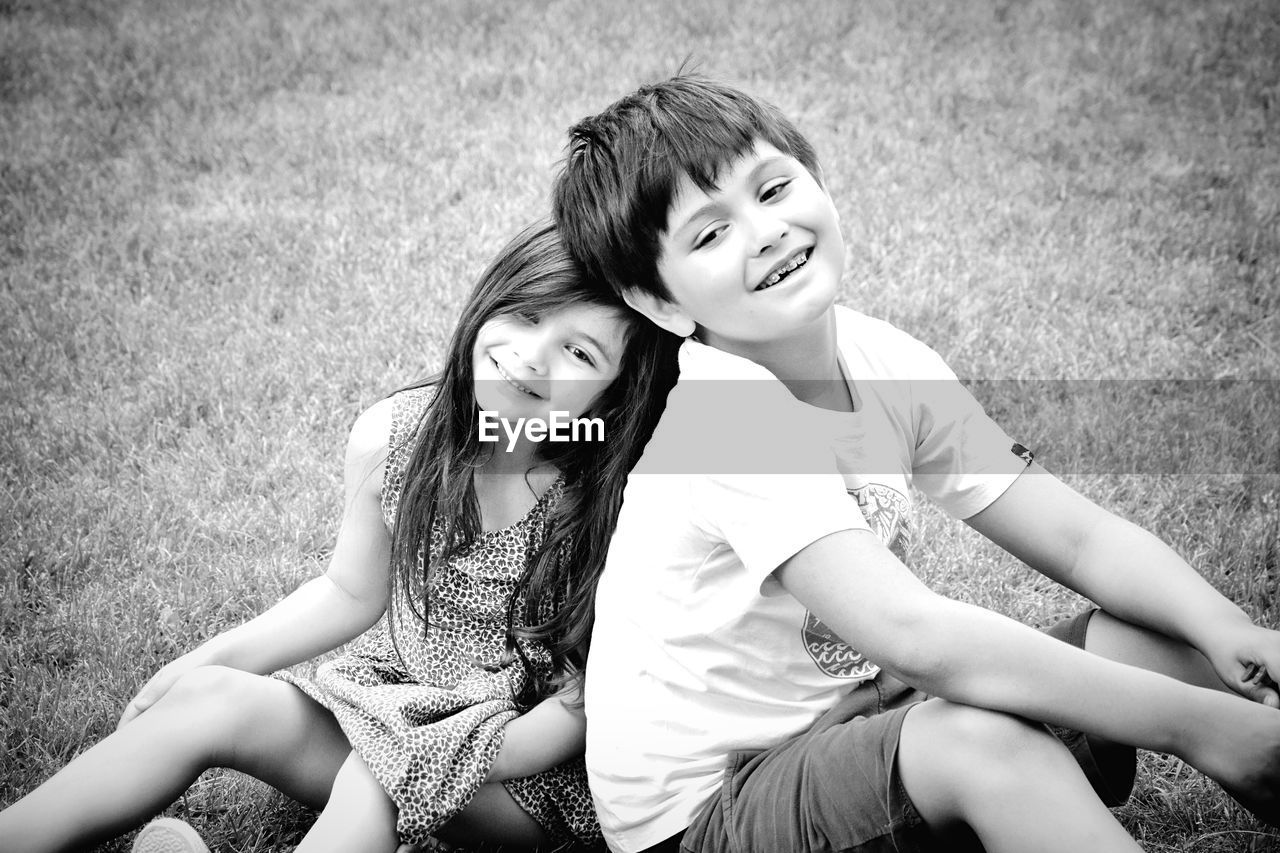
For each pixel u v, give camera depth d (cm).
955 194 466
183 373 349
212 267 415
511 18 648
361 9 661
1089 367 355
